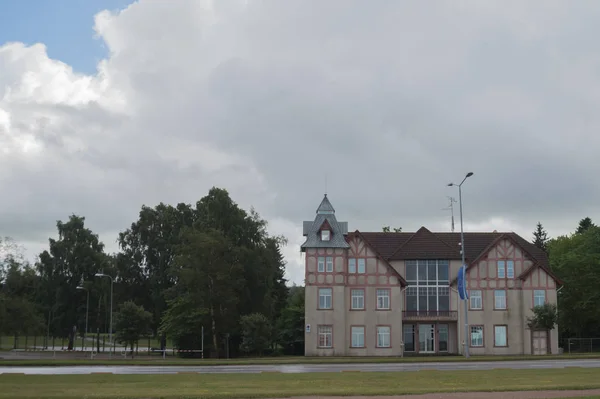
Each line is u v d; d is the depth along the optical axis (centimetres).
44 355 7188
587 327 7794
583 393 2441
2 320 8338
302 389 2605
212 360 5341
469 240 7212
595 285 7338
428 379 3070
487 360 4872
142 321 6334
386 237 7256
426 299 6812
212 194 7750
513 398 2281
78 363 4838
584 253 7606
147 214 9144
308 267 6644
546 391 2523
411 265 6900
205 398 2308
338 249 6669
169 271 7744
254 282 7456
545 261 6981
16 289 9475
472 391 2514
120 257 9088
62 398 2294
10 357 6444
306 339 6531
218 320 7125
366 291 6669
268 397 2348
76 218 9925
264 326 6475
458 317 6712
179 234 8156
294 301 8488
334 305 6581
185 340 7219
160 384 2870
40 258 9756
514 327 6644
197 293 7056
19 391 2558
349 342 6581
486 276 6731
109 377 3275
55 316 9569
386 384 2833
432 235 7019
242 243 7688
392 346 6569
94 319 9862
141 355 7662
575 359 5003
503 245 6781
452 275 6838
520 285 6694
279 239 8438
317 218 6819
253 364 4691
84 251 9731
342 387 2698
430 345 6788
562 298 7619
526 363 4509
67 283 9662
